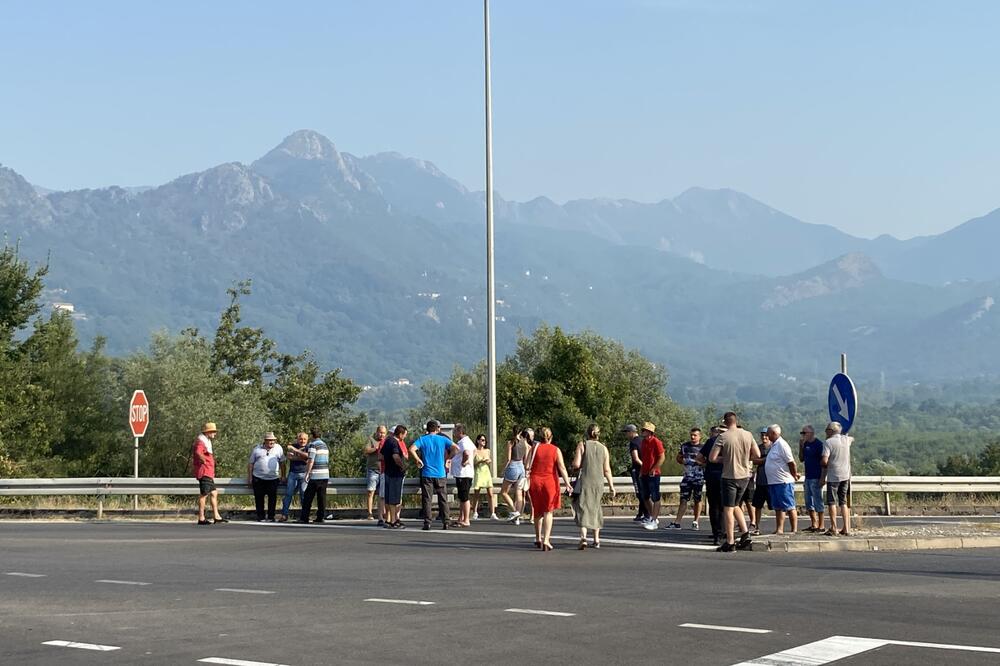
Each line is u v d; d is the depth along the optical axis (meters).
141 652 9.46
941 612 11.77
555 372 49.53
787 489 21.69
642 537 22.42
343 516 29.08
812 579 14.98
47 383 52.91
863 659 9.16
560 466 19.98
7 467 46.34
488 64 32.38
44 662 9.05
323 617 11.35
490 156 31.95
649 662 9.05
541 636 10.23
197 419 52.81
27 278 52.47
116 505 30.83
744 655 9.34
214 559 17.41
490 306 31.27
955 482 33.66
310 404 65.31
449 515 28.38
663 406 69.81
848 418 21.28
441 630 10.55
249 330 65.00
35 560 17.11
